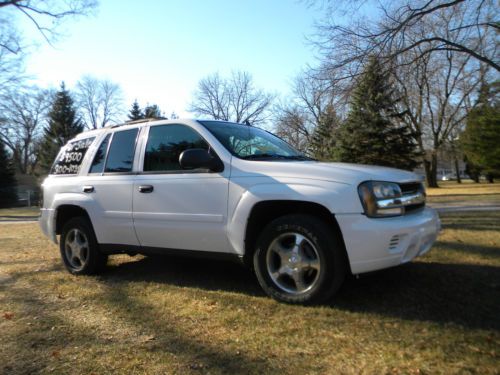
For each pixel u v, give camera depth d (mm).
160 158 4762
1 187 43344
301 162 4148
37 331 3561
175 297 4270
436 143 39875
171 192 4504
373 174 3754
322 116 29109
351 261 3574
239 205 4043
